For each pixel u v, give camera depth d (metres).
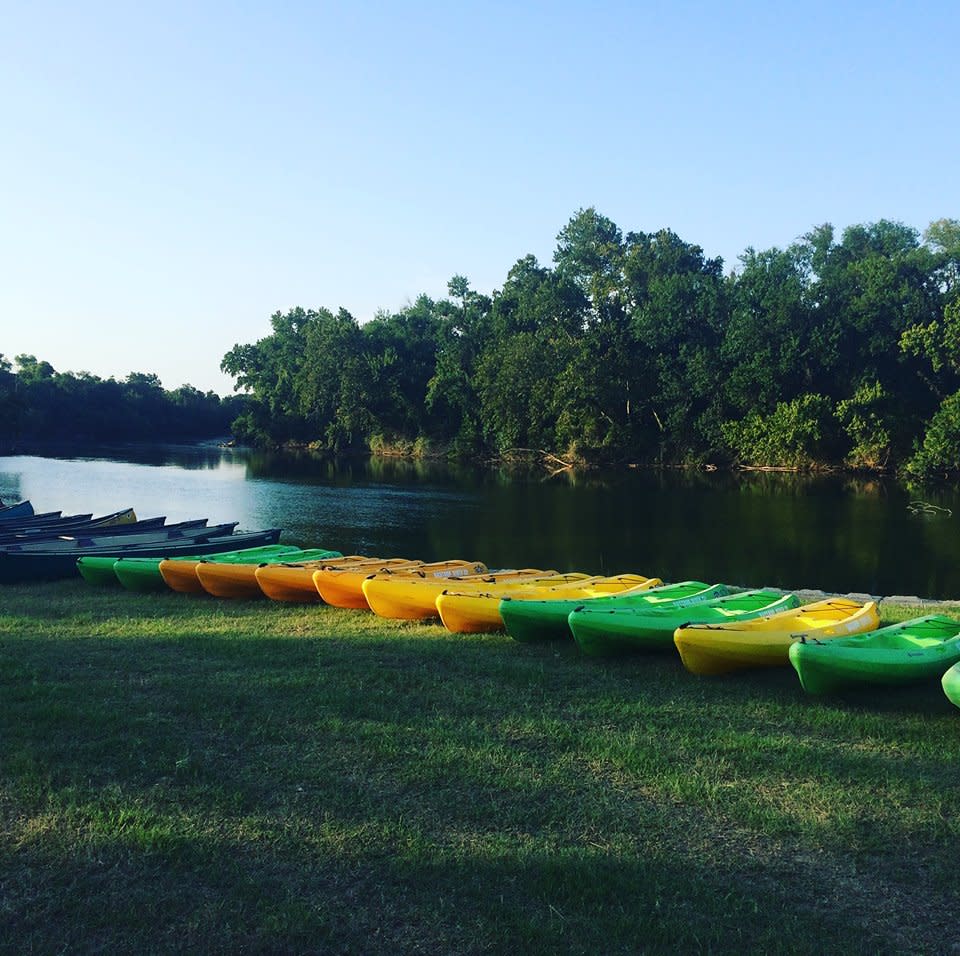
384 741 6.80
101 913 4.53
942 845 5.26
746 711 7.68
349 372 71.62
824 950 4.22
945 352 46.69
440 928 4.41
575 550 24.09
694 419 56.59
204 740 6.84
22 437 91.94
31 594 14.04
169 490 41.78
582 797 5.88
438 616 11.59
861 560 22.23
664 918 4.48
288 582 12.82
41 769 6.21
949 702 7.97
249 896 4.68
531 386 59.62
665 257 61.31
